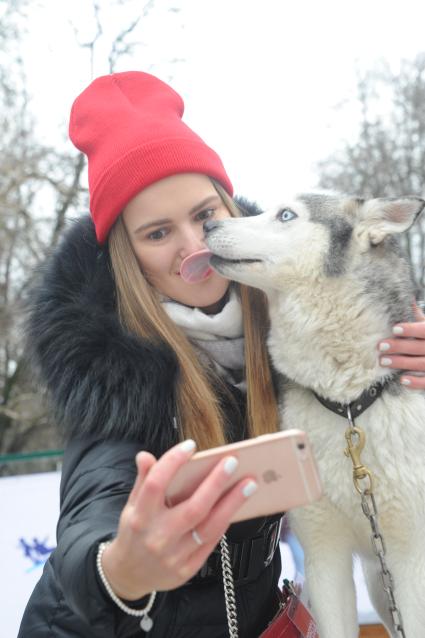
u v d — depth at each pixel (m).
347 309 2.52
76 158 14.14
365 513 2.33
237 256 2.57
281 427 2.60
